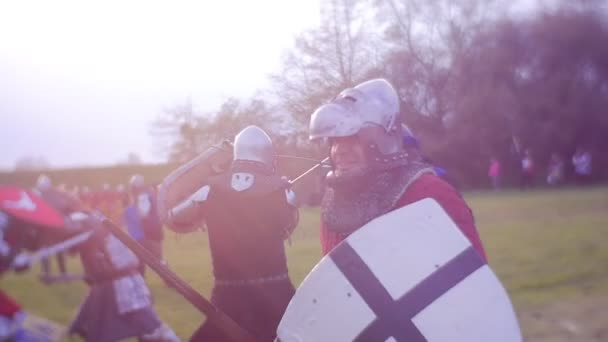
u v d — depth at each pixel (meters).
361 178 1.90
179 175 2.82
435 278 1.66
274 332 2.72
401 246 1.69
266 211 2.69
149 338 4.22
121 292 4.29
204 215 2.74
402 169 1.91
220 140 2.88
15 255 3.11
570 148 19.75
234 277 2.71
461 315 1.64
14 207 3.12
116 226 2.29
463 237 1.70
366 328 1.66
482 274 1.68
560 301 5.61
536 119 16.20
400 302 1.66
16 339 3.15
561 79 18.02
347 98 1.95
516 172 13.80
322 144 2.03
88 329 4.30
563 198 15.88
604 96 19.78
